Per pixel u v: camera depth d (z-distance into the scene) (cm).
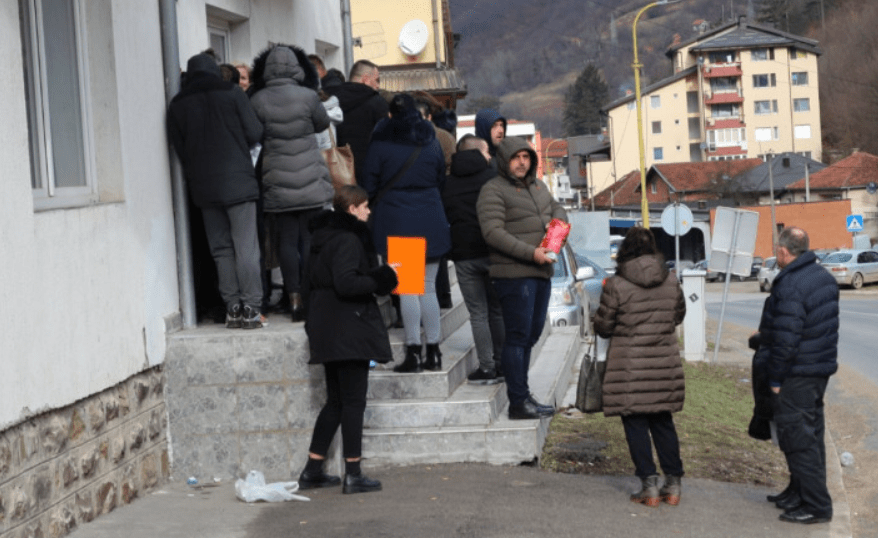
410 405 805
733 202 8406
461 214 841
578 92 16600
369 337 680
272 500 687
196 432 744
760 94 10419
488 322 871
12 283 528
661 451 724
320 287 683
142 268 705
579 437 927
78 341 600
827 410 1456
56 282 577
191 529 614
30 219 551
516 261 788
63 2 645
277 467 745
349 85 928
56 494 571
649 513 695
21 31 592
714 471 892
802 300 700
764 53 10425
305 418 743
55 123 627
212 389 742
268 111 792
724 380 1603
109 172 680
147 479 706
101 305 634
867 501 934
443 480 745
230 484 739
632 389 702
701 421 1125
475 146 843
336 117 857
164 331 742
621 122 10725
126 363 668
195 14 959
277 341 741
